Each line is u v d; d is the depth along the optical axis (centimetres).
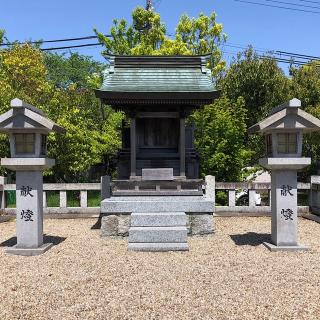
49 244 927
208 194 1405
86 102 2588
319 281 659
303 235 1074
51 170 1809
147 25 2558
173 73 1113
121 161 1170
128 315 520
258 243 966
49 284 650
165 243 909
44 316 520
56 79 4831
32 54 2312
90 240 1015
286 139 882
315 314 520
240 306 548
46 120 838
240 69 2198
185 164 1156
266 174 2416
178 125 1165
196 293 602
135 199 1079
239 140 1625
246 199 1742
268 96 2112
